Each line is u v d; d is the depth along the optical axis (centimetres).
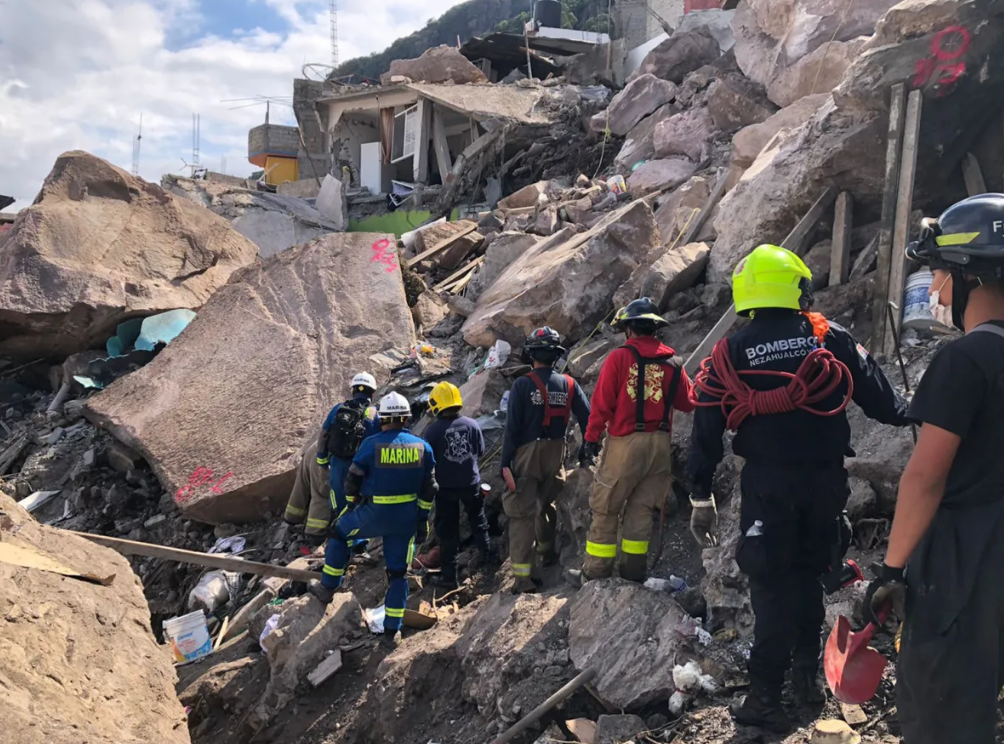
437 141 2369
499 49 2717
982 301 215
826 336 324
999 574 200
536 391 527
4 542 412
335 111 2752
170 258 1259
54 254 1170
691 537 512
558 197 1362
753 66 1230
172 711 366
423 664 482
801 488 316
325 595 576
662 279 731
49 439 1048
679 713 368
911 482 207
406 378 887
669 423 444
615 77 2400
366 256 1067
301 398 886
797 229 634
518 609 465
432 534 682
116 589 425
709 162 1181
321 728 489
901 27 580
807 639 341
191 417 922
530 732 390
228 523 830
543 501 557
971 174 560
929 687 208
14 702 277
